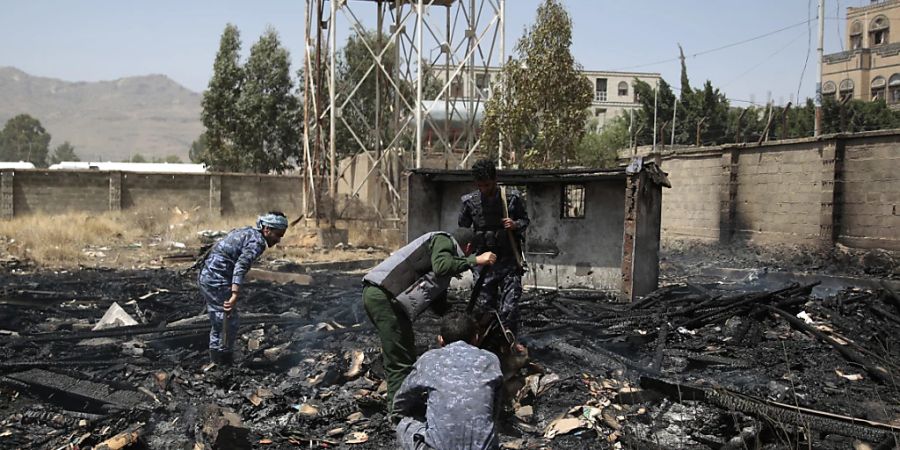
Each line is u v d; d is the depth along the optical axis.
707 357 7.09
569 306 9.46
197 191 30.39
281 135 42.34
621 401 5.79
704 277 14.54
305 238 19.62
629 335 7.75
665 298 10.02
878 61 54.66
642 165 9.93
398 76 22.23
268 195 31.52
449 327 3.94
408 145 28.95
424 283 4.99
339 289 11.25
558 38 18.44
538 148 18.73
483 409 3.50
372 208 21.55
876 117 34.91
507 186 12.55
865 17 59.78
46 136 135.88
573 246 11.43
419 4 19.62
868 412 5.50
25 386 5.87
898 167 15.80
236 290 6.34
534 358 7.00
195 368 6.50
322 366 6.50
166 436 5.06
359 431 5.22
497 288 6.57
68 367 6.52
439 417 3.48
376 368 6.34
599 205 11.23
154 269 14.66
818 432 4.68
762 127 38.66
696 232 22.75
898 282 12.71
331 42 20.28
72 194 28.59
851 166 16.95
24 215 27.47
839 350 7.27
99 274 13.62
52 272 14.00
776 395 5.95
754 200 20.23
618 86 75.19
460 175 11.66
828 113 35.06
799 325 8.19
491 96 19.78
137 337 7.64
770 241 19.42
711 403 5.25
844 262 15.62
